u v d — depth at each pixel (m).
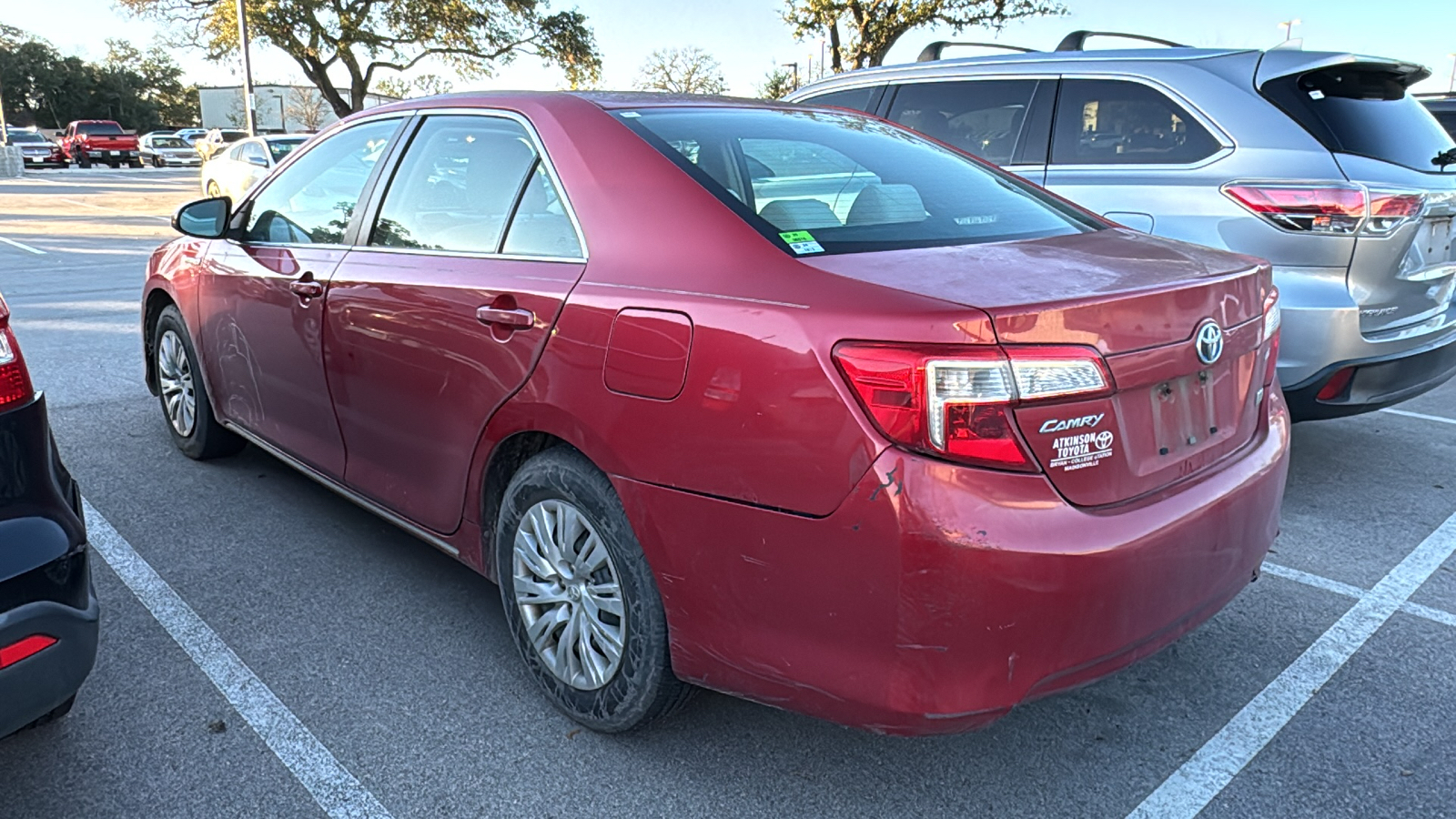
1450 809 2.36
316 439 3.59
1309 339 3.85
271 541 3.79
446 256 2.92
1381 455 4.91
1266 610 3.32
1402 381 4.06
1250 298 2.46
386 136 3.38
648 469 2.26
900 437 1.90
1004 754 2.58
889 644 1.96
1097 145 4.70
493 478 2.82
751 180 2.57
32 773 2.45
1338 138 4.05
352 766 2.49
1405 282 3.94
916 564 1.89
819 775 2.49
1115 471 2.08
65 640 2.11
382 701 2.78
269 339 3.71
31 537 2.09
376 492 3.30
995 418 1.90
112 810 2.33
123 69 88.94
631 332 2.30
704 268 2.28
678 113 2.90
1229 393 2.42
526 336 2.55
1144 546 2.05
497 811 2.35
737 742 2.62
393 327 3.00
